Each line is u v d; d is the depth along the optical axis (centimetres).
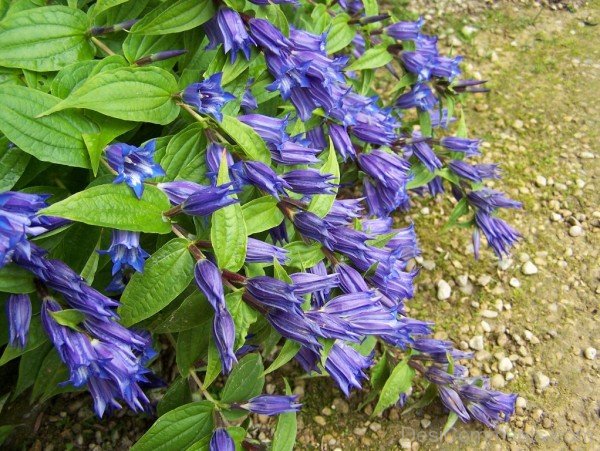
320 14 50
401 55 51
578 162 67
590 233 61
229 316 33
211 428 39
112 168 34
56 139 33
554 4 83
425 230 62
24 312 32
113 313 32
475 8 81
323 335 35
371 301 38
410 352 47
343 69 50
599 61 76
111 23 38
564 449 49
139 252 34
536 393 52
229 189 33
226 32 36
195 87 36
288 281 35
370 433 50
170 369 51
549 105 71
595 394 52
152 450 38
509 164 66
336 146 45
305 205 39
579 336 55
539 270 59
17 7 37
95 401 33
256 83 41
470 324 56
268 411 39
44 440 48
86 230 35
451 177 54
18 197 28
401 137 54
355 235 39
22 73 36
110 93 34
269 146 39
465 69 75
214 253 35
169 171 38
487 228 54
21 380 40
